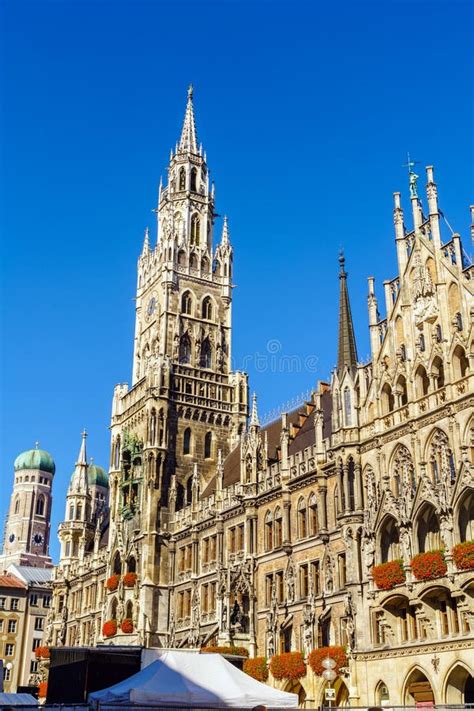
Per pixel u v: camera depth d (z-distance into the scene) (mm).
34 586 132625
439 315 49219
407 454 49469
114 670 52438
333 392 56750
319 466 58406
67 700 53906
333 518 56594
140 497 82688
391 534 49500
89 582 96938
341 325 59062
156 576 77438
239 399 88000
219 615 64938
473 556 41469
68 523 108688
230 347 91188
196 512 76438
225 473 80875
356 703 47781
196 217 96812
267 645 59875
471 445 44531
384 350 53719
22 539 195875
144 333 92938
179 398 84812
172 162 99312
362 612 49500
